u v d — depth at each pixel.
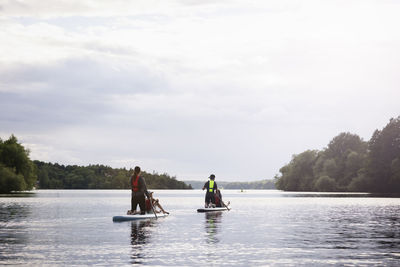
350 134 156.88
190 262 10.34
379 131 124.88
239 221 22.25
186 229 17.89
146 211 25.36
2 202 47.53
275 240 14.41
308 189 165.12
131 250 12.13
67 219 23.11
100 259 10.69
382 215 27.45
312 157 168.75
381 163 122.19
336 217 25.45
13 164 103.06
